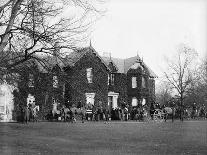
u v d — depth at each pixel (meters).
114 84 58.69
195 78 57.84
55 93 17.39
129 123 37.31
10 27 16.41
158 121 42.72
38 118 41.59
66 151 17.23
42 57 18.69
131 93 59.91
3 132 25.55
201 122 41.06
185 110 54.16
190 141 22.06
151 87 64.62
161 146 19.58
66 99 17.58
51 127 30.11
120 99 58.88
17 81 16.80
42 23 16.64
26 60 16.64
